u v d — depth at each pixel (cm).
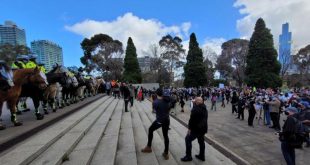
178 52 6266
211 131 1077
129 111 1516
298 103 1084
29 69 786
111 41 5253
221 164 620
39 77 779
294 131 514
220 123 1306
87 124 836
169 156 663
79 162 493
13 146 523
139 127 1045
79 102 1476
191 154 672
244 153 731
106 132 826
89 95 2142
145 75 6347
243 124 1270
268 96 1275
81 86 1602
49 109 1105
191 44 4691
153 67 6128
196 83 4597
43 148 525
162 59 6259
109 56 5147
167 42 6234
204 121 624
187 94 2980
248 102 1348
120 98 2358
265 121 1330
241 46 5344
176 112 1758
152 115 1430
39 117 787
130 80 4731
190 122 626
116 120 1084
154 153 679
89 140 663
